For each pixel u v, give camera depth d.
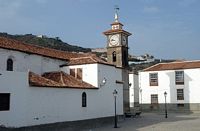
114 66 35.91
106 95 33.78
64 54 36.50
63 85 27.16
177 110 55.28
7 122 21.62
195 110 54.00
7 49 27.67
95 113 31.39
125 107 42.72
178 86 55.53
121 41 43.69
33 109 23.80
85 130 28.25
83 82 31.64
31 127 23.45
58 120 26.19
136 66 91.44
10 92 22.02
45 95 25.03
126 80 43.62
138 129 28.70
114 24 44.41
